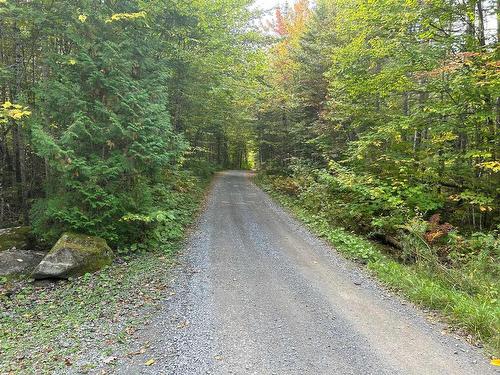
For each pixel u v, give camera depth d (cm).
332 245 1052
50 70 1099
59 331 535
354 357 454
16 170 1572
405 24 1122
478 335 504
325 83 2017
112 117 936
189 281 730
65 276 793
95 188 905
